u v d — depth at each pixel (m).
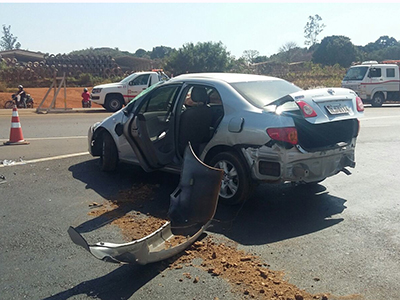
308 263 4.29
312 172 5.57
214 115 6.41
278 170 5.36
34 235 4.98
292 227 5.24
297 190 6.80
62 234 5.00
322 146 5.69
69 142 10.79
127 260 3.83
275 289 3.79
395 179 7.51
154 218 5.48
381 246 4.70
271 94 6.11
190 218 5.09
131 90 20.52
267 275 4.03
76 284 3.91
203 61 45.41
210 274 4.07
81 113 19.33
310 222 5.42
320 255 4.47
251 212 5.75
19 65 49.19
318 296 3.68
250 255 4.46
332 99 5.61
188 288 3.82
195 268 4.18
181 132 6.23
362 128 13.80
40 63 49.53
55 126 14.08
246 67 47.44
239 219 5.49
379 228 5.23
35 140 11.12
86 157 8.95
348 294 3.72
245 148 5.59
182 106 6.40
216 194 5.02
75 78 46.19
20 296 3.72
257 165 5.52
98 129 7.64
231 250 4.57
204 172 5.12
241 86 6.12
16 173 7.65
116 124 7.27
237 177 5.73
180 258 4.39
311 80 38.97
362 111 6.00
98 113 19.34
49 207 5.91
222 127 5.84
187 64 45.47
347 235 5.01
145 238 4.17
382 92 23.47
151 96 6.67
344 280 3.96
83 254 4.51
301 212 5.78
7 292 3.78
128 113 7.02
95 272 4.13
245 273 4.07
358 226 5.29
